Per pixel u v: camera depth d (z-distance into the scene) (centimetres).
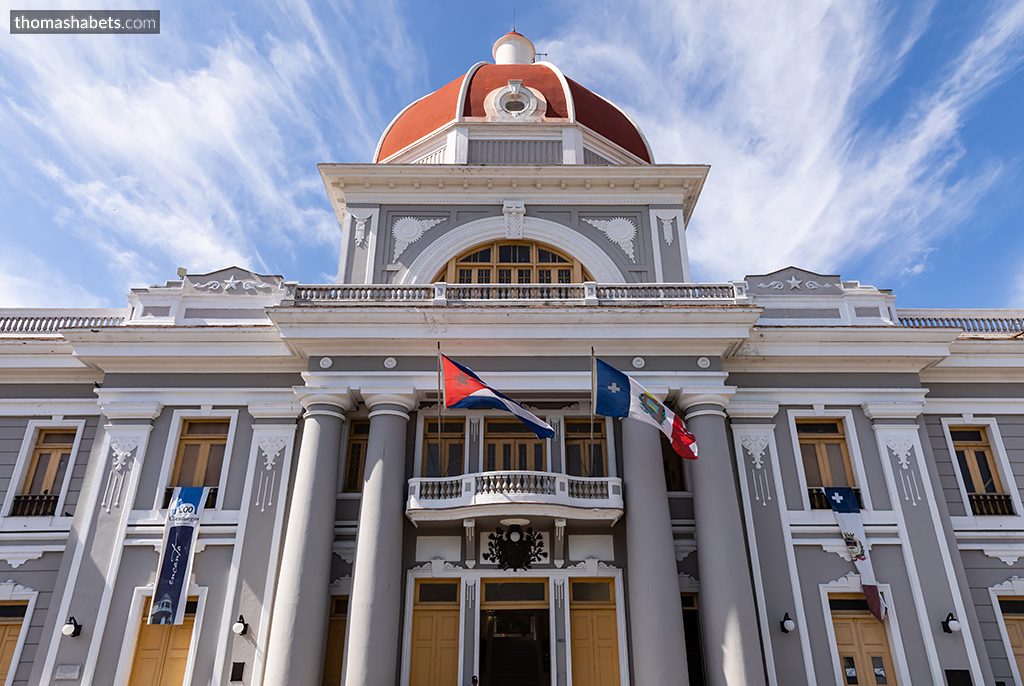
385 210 1977
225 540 1562
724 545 1467
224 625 1482
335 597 1552
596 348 1630
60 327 1852
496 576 1556
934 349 1717
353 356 1627
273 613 1457
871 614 1540
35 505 1656
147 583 1522
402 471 1545
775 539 1595
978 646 1489
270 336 1683
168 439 1653
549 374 1602
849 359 1723
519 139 2136
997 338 1828
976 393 1805
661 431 1590
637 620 1425
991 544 1648
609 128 2278
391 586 1434
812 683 1469
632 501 1518
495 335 1602
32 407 1742
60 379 1772
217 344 1694
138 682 1454
